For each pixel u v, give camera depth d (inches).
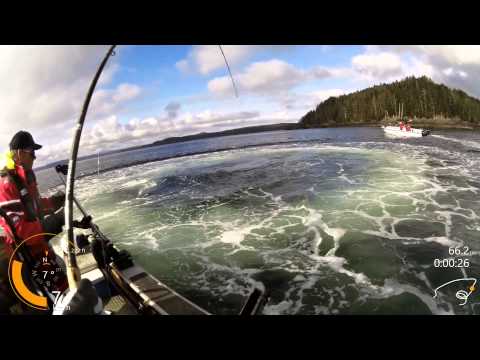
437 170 722.8
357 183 660.7
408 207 484.1
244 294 281.0
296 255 351.9
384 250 345.7
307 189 649.0
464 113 2258.9
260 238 410.3
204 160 1428.4
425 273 294.5
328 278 297.6
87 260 163.9
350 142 1496.1
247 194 660.7
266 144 1956.2
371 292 269.1
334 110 3678.6
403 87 2851.9
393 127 1642.5
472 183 591.5
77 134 84.7
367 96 3267.7
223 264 344.2
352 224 431.8
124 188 909.2
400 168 777.6
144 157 2076.8
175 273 332.5
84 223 139.6
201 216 538.3
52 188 1077.1
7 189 106.7
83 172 1561.3
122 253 166.9
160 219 545.6
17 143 109.1
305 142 1801.2
